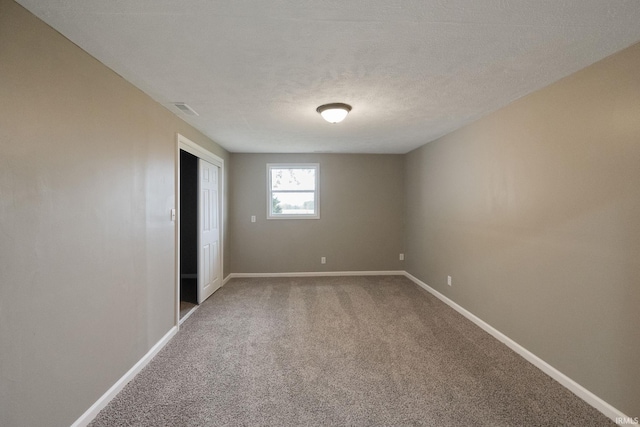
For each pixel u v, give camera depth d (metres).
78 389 1.71
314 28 1.57
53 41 1.54
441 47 1.77
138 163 2.35
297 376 2.27
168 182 2.88
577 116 2.04
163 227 2.77
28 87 1.40
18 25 1.35
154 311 2.60
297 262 5.43
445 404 1.94
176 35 1.62
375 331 3.07
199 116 3.13
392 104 2.77
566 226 2.11
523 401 1.97
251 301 4.02
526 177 2.50
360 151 5.24
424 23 1.53
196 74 2.12
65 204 1.62
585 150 1.97
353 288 4.64
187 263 5.48
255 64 1.98
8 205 1.31
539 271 2.36
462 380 2.21
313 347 2.73
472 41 1.70
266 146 4.75
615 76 1.79
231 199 5.30
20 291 1.36
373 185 5.49
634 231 1.69
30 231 1.41
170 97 2.56
